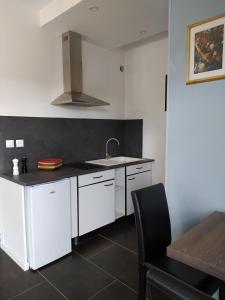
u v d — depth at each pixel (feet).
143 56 11.63
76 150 10.36
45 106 9.13
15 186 7.02
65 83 9.45
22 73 8.37
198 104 5.31
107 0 6.80
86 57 10.57
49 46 9.07
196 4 5.16
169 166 5.96
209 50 5.02
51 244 7.15
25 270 6.88
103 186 9.00
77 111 10.31
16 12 8.07
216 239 3.69
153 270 2.56
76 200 8.07
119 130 12.39
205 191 5.36
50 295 5.85
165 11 7.50
